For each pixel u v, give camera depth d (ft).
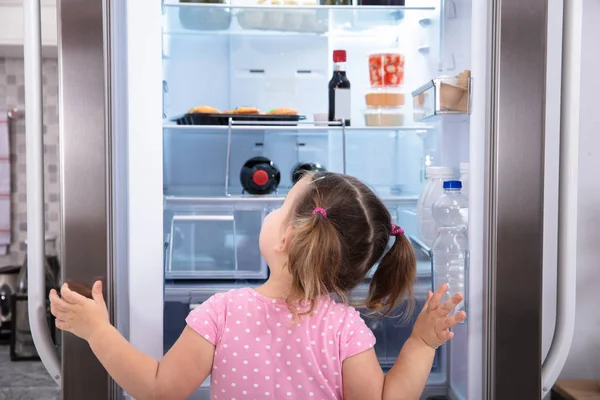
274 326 3.66
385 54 5.44
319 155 5.94
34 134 3.95
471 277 4.20
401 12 5.27
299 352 3.63
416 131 5.54
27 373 6.08
